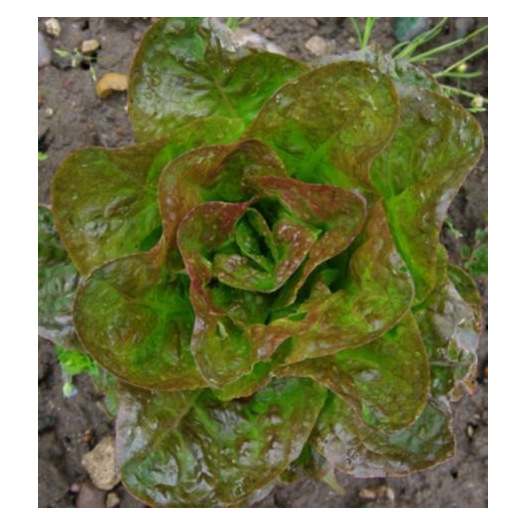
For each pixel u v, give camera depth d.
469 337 0.74
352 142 0.65
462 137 0.67
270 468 0.70
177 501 0.69
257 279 0.65
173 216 0.64
